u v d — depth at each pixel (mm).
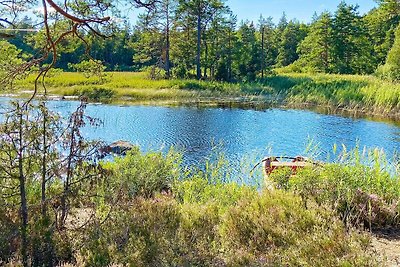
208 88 38219
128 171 6941
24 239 3707
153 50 50094
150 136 18203
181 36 49625
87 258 3684
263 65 49188
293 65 63688
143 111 26078
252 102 31812
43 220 3846
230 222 4773
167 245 3965
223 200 6438
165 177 7559
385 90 27875
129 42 51625
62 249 3828
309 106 29672
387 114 25672
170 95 34531
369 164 7574
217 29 49344
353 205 5641
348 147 16531
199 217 4949
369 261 3752
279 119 23578
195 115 24797
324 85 35438
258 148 16141
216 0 47031
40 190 4488
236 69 48719
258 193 6520
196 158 14172
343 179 6145
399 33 37219
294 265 3787
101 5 4840
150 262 3734
